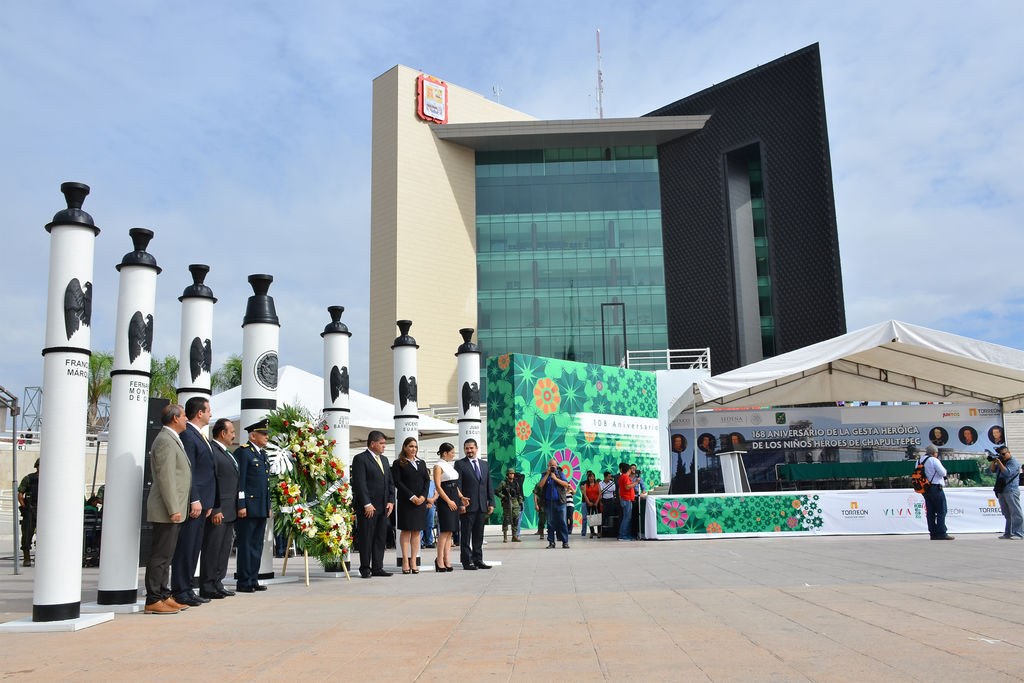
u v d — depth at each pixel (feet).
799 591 26.73
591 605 24.71
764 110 178.09
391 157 177.88
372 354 174.91
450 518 39.45
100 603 26.00
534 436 77.82
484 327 179.42
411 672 15.48
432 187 180.14
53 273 23.79
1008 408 75.56
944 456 75.10
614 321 177.88
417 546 39.40
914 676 14.07
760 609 22.89
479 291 181.37
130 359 27.30
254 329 37.96
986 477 72.59
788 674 14.49
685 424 79.25
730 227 174.40
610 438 86.12
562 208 185.06
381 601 27.43
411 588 31.73
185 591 26.99
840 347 61.21
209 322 34.99
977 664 14.93
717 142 180.86
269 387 37.86
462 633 20.03
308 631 20.94
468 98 191.01
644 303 179.01
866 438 76.33
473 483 40.32
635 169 186.80
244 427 37.40
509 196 185.88
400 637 19.63
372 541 37.81
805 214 170.71
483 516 40.78
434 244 177.99
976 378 71.26
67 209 24.17
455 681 14.62
